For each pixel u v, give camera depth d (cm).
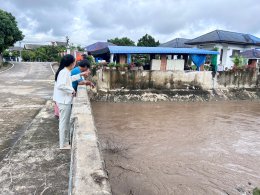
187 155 848
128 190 607
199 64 2119
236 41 2559
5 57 4650
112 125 1196
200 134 1100
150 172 708
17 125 581
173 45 3009
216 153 878
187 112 1552
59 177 341
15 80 1616
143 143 952
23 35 3109
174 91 1950
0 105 794
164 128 1173
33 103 834
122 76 1852
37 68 2820
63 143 435
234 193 621
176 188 629
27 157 399
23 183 324
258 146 973
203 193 614
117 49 1898
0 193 300
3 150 430
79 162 224
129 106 1672
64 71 391
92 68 1778
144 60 2478
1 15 2697
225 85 2097
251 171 748
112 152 841
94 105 1666
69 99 410
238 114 1551
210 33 2775
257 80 2191
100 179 194
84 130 322
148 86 1914
